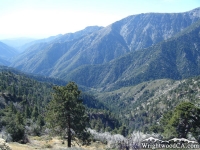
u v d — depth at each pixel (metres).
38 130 63.19
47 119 34.91
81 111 35.09
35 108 122.50
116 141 36.44
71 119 34.78
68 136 35.16
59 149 31.03
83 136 36.75
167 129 33.72
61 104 34.06
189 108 32.72
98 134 57.72
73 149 30.20
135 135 33.47
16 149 33.72
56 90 34.56
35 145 43.00
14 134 45.66
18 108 128.62
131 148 30.88
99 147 42.88
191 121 32.19
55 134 36.03
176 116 33.19
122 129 105.06
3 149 24.67
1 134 42.53
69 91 35.06
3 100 131.12
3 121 48.75
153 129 57.31
